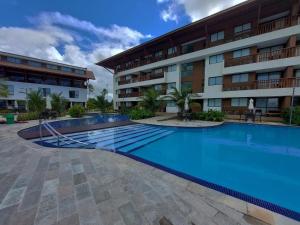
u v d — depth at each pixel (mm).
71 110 21734
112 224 2307
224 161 6754
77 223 2311
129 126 14367
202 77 22422
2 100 27688
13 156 5293
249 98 18266
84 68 38938
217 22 19047
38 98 19750
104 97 31875
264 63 16188
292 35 14812
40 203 2771
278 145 9031
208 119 17188
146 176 3980
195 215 2574
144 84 28266
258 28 17484
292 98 14484
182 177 4035
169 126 13719
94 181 3637
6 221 2332
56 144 8203
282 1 15172
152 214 2557
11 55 28719
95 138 10117
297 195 4199
